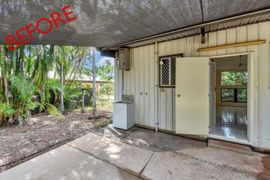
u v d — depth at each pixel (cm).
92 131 395
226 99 785
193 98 328
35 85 502
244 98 740
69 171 210
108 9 191
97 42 352
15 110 439
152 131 393
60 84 586
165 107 381
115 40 338
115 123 423
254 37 268
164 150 277
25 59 479
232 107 721
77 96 733
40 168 218
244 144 283
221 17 223
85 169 215
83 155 258
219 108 689
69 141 329
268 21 256
